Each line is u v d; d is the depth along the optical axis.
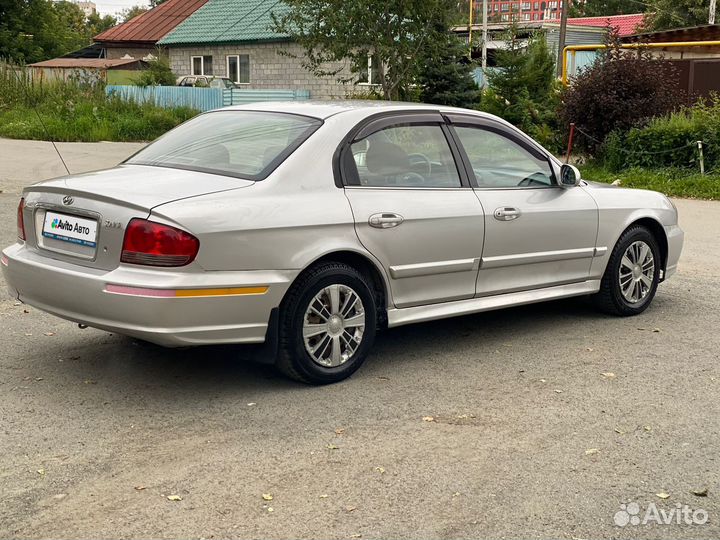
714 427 4.81
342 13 20.69
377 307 5.61
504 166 6.31
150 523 3.58
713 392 5.39
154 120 27.52
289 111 5.73
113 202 4.77
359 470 4.14
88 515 3.64
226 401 5.02
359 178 5.44
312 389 5.27
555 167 6.63
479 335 6.61
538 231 6.33
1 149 21.45
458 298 5.95
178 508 3.72
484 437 4.59
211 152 5.44
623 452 4.44
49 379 5.32
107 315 4.72
